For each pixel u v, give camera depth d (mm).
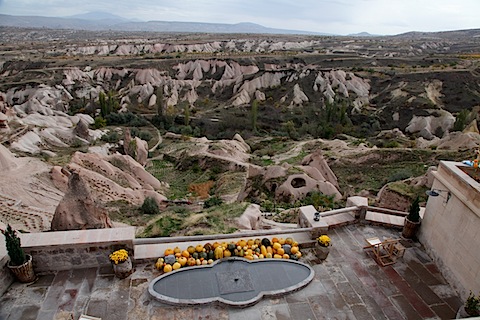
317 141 52031
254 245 11461
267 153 50250
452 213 10578
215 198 29359
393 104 69438
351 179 36938
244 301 9195
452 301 9742
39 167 29828
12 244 8820
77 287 9375
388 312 9289
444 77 74875
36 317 8375
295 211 24500
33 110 63156
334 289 9984
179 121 70562
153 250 10984
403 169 36969
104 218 16156
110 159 36625
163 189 37094
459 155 36312
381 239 12414
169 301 9016
